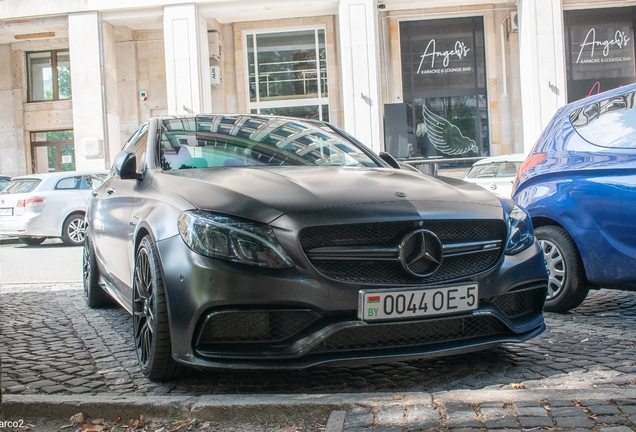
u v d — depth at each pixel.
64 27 19.06
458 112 19.64
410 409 2.78
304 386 3.32
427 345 3.21
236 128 4.57
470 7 19.31
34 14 18.30
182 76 17.62
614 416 2.63
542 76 16.75
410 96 19.72
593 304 5.42
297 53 20.02
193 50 17.59
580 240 4.69
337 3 17.88
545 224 5.12
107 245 4.83
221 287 2.99
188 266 3.08
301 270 3.00
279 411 2.86
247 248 3.03
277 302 2.98
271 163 4.09
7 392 3.35
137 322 3.64
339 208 3.13
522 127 19.36
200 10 17.91
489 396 2.90
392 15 19.45
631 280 4.39
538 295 3.62
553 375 3.38
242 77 20.06
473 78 19.59
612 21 19.16
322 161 4.24
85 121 18.19
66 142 22.84
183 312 3.07
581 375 3.36
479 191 3.73
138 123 21.27
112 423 2.93
